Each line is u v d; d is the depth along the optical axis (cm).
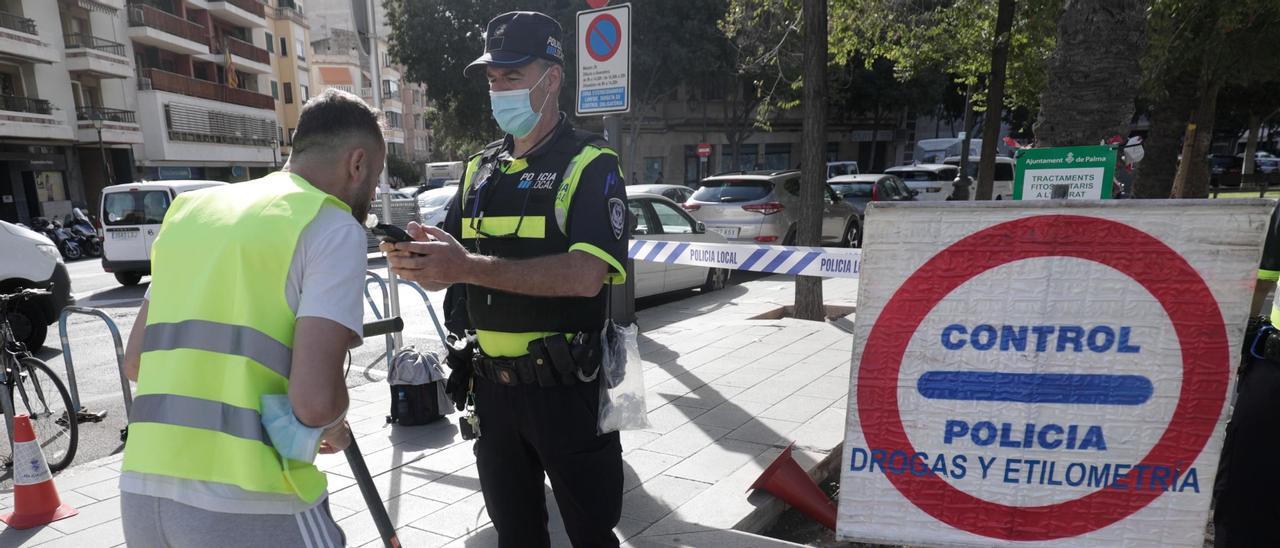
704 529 293
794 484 319
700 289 1020
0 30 2269
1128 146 901
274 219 141
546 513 234
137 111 3078
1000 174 2025
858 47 1275
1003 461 197
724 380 498
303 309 139
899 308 195
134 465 145
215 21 3734
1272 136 4666
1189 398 186
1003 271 188
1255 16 1015
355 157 159
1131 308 184
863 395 200
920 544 204
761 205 1098
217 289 141
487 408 218
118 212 1145
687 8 2427
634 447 378
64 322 479
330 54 5656
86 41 2719
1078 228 183
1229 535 214
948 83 3353
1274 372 201
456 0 2356
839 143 4275
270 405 142
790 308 790
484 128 2734
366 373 597
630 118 2762
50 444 425
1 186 2422
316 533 155
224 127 3588
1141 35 371
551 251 203
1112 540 196
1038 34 1086
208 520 142
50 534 307
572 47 2256
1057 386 191
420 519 311
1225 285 179
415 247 160
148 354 148
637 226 849
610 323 221
